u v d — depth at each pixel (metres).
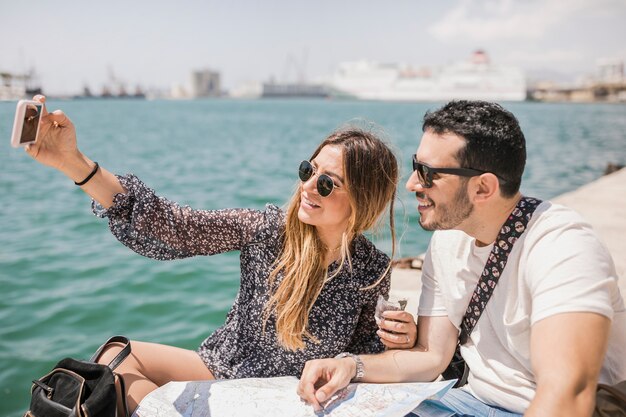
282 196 12.41
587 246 1.67
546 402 1.50
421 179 1.89
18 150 21.52
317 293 2.13
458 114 1.82
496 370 1.94
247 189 13.40
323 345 2.20
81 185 1.99
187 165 18.83
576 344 1.54
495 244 1.89
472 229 1.92
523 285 1.80
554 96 144.62
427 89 131.00
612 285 1.65
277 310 2.13
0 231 8.38
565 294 1.60
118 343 2.13
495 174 1.79
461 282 2.05
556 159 19.31
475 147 1.77
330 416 1.84
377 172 2.09
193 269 6.32
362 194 2.06
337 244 2.15
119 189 2.04
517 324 1.83
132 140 30.19
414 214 9.03
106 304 5.31
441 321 2.16
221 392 1.98
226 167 18.19
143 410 1.86
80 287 5.78
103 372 1.78
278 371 2.23
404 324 2.13
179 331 4.73
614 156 20.33
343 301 2.19
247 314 2.22
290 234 2.12
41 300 5.41
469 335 2.06
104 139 30.67
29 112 1.75
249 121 53.97
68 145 1.91
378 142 2.13
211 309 5.20
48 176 14.74
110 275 6.15
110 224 2.04
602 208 6.97
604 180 9.77
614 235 5.57
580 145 25.16
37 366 4.08
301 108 103.81
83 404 1.68
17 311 5.13
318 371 1.95
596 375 1.54
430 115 1.90
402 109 93.88
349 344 2.36
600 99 141.75
